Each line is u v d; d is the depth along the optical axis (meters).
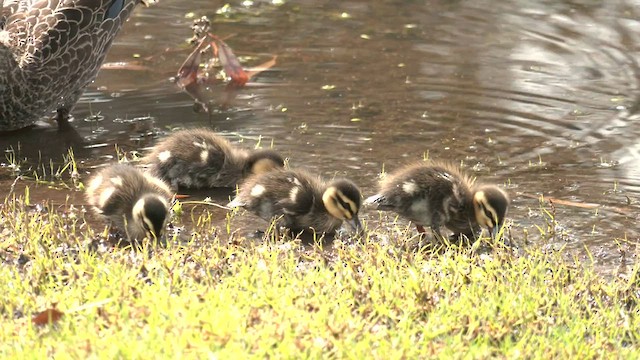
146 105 16.17
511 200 12.80
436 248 11.40
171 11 20.09
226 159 13.33
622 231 11.90
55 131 15.14
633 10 20.14
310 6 20.42
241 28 19.38
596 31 19.25
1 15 14.96
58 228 11.28
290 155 14.23
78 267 9.83
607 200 12.82
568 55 18.23
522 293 9.57
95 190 11.90
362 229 11.51
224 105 16.16
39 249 10.41
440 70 17.59
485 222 11.53
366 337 8.54
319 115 15.71
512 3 20.53
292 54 18.25
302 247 11.30
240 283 9.62
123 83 17.05
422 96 16.48
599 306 9.63
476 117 15.71
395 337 8.68
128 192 11.60
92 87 16.86
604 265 10.95
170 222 11.91
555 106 16.17
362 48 18.55
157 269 9.87
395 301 9.30
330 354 8.27
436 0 20.67
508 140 14.89
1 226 11.38
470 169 13.84
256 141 14.73
